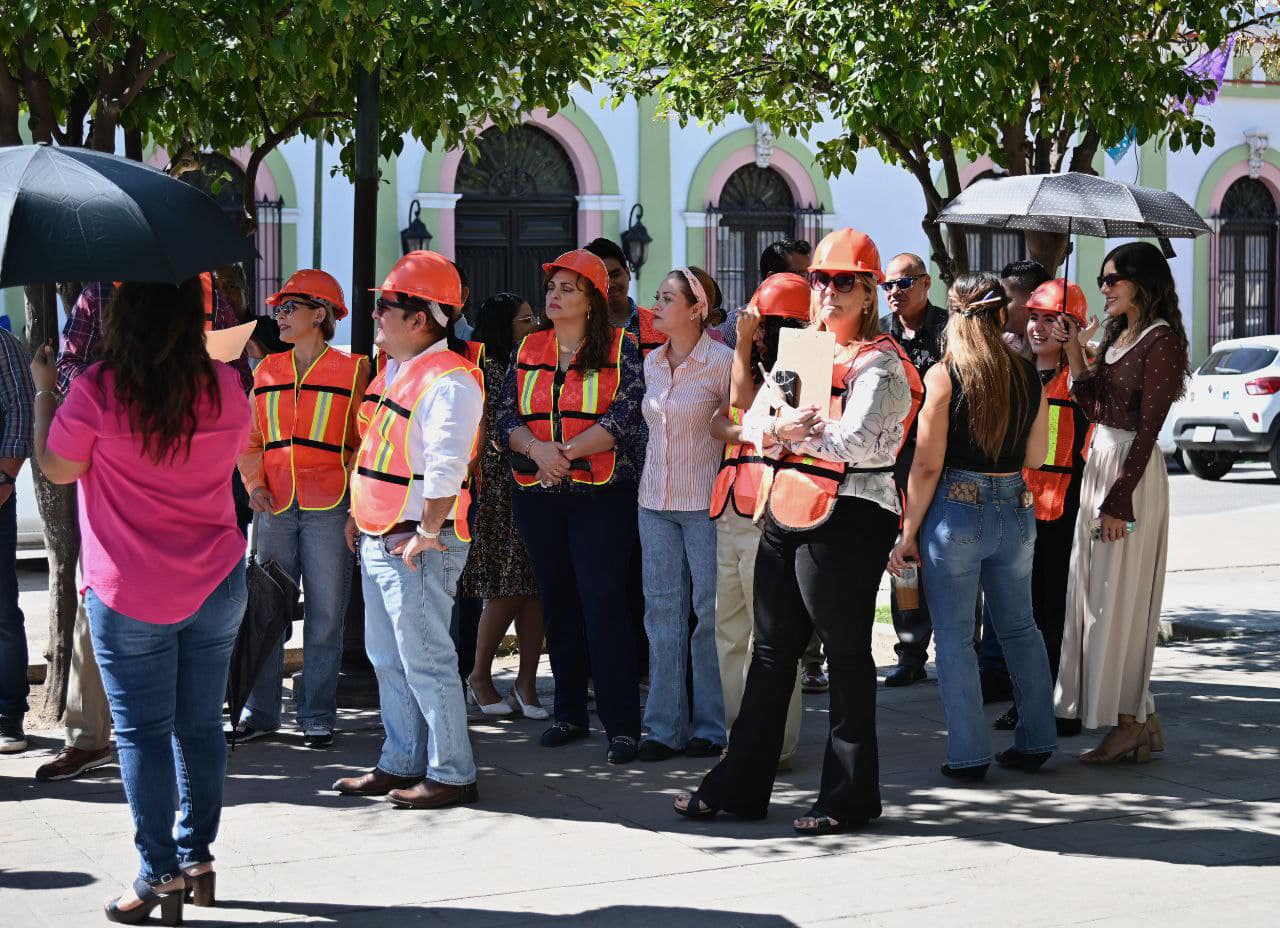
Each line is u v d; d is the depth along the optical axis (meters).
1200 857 5.51
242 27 7.04
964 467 6.38
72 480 4.77
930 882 5.25
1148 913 4.95
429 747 6.23
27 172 4.65
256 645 6.92
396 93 8.75
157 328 4.69
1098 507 6.72
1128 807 6.15
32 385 6.98
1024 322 7.84
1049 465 7.56
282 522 7.12
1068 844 5.67
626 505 7.02
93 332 6.45
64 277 4.48
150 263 4.54
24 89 8.09
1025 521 6.47
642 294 22.45
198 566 4.80
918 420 6.36
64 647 7.70
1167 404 6.56
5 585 7.05
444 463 5.85
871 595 5.75
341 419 7.10
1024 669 6.62
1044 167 9.73
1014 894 5.13
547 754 7.15
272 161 20.27
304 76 8.43
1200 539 15.00
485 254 21.91
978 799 6.27
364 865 5.47
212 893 5.04
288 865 5.47
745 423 5.94
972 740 6.51
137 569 4.71
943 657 6.52
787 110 10.84
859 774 5.80
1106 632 6.64
